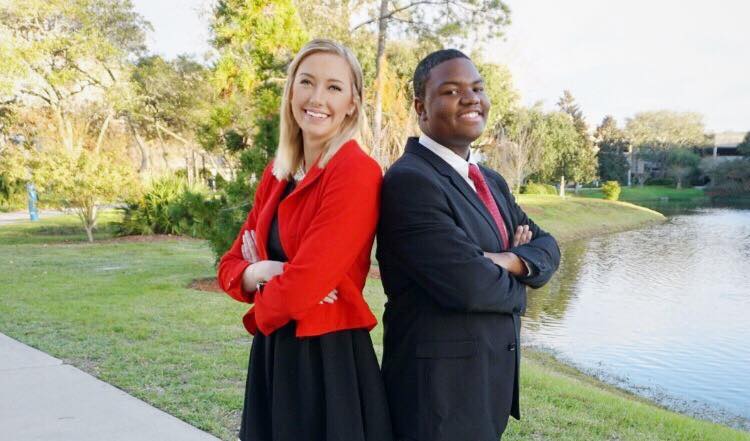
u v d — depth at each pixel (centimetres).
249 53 838
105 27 2542
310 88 180
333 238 164
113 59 2394
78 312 656
